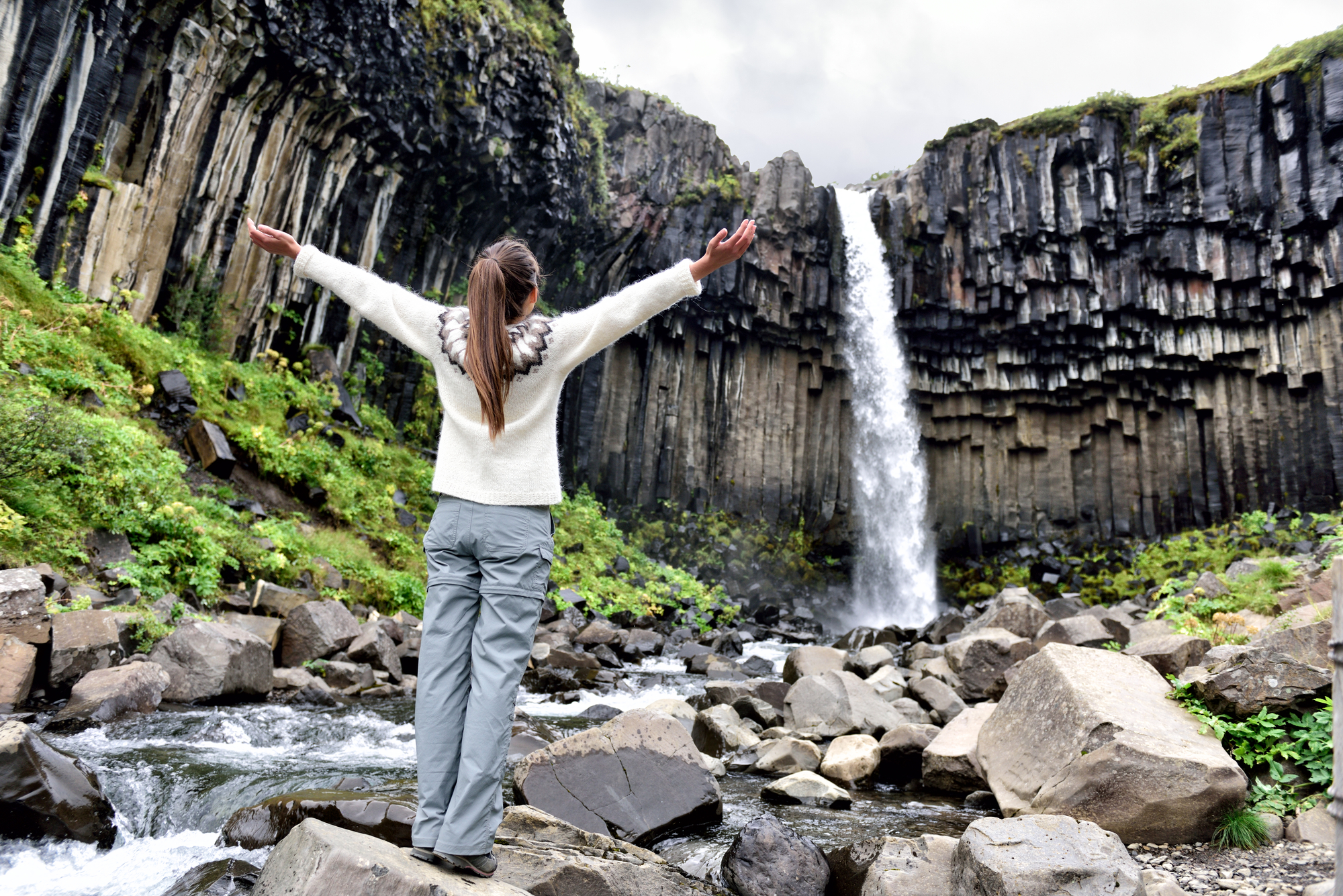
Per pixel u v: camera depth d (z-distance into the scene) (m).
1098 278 27.67
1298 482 25.62
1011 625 10.69
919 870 3.45
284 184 16.78
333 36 15.94
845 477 29.47
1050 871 2.99
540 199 22.17
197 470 12.34
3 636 6.13
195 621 7.77
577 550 20.92
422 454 19.58
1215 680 4.79
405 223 19.98
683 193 26.59
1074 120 27.39
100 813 4.08
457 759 2.24
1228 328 26.94
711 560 25.88
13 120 12.11
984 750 5.46
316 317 17.92
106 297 13.66
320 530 13.41
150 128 14.30
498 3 19.44
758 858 3.82
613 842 3.87
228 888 3.55
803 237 28.58
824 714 7.53
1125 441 28.98
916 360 30.22
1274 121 25.12
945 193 28.53
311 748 6.20
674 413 27.30
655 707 8.20
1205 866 3.72
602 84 26.17
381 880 2.06
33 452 8.31
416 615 12.84
